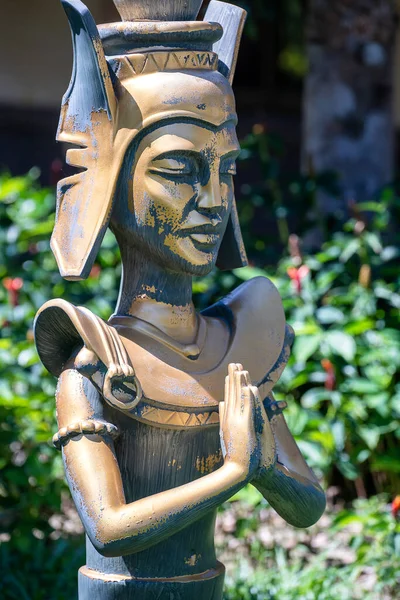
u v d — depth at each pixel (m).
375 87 7.93
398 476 5.90
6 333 6.35
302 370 5.78
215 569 2.98
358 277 6.54
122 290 2.96
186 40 2.82
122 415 2.78
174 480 2.82
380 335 5.93
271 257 7.22
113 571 2.89
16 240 7.27
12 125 12.97
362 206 6.58
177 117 2.74
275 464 2.82
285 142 14.15
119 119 2.76
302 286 5.97
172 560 2.88
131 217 2.81
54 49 12.97
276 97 14.11
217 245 2.90
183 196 2.78
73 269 2.75
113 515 2.62
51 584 5.01
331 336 5.64
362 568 5.02
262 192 7.52
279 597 4.73
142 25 2.78
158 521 2.61
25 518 5.35
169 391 2.77
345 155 7.91
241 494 5.48
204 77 2.81
